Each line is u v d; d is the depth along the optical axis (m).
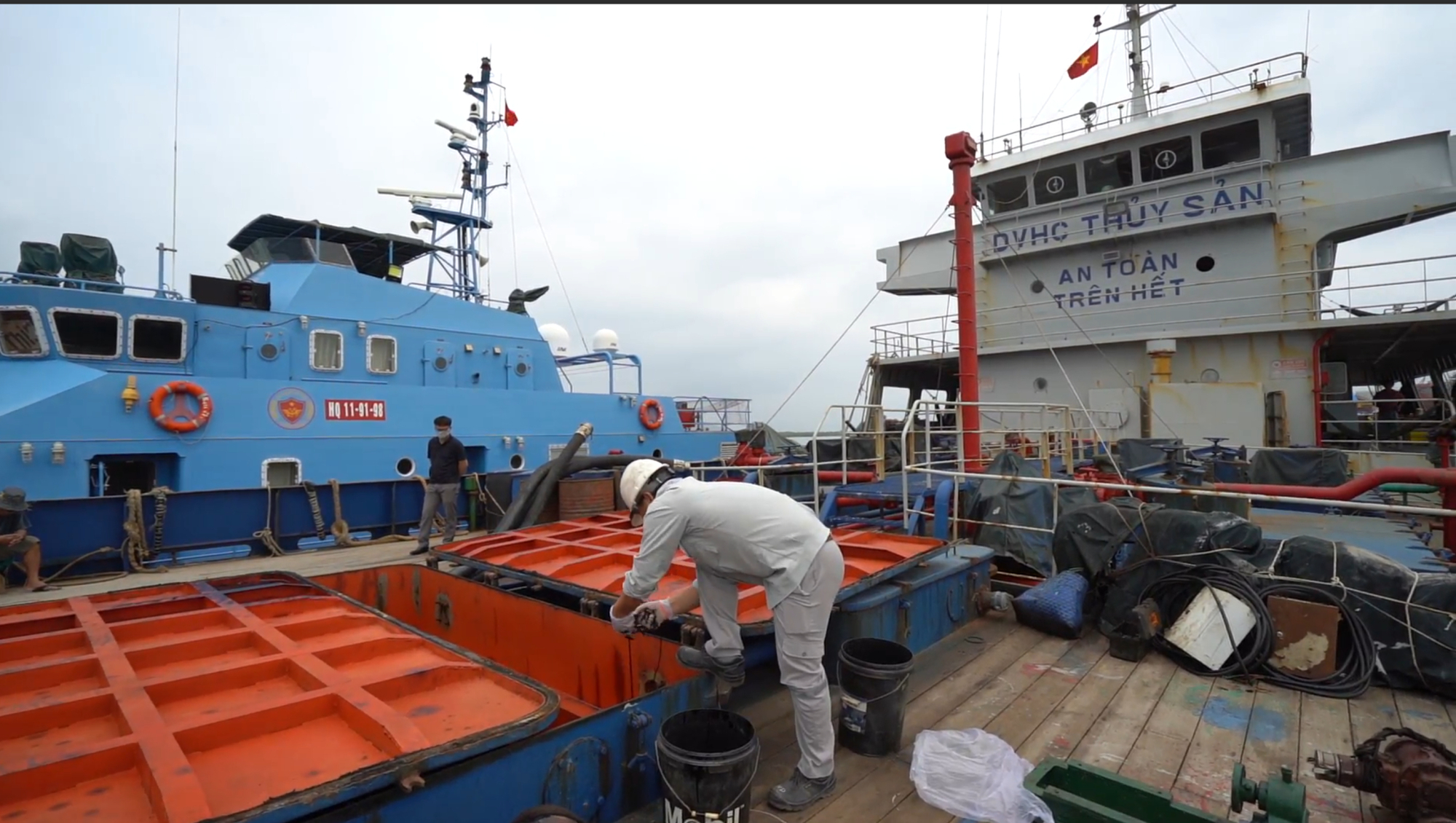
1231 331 12.75
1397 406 16.69
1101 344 14.29
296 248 11.12
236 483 9.09
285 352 9.93
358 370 10.71
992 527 6.57
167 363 9.02
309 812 1.91
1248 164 12.96
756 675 4.35
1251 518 9.59
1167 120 13.73
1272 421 12.31
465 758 2.27
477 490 10.75
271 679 2.88
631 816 2.97
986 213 16.14
